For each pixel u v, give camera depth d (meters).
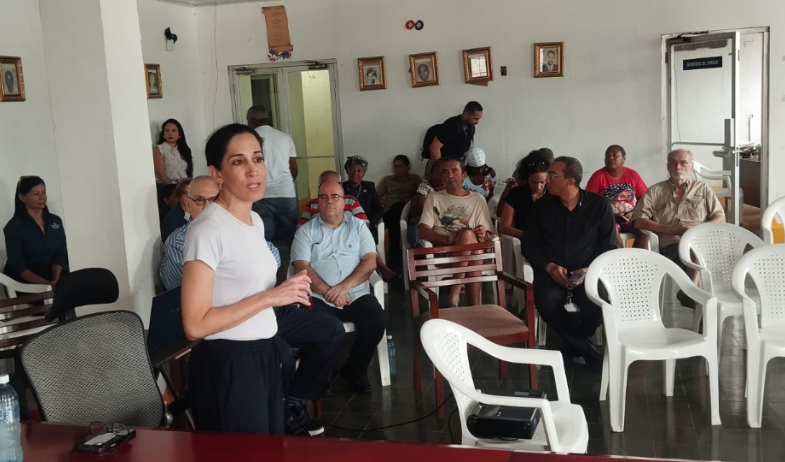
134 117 3.80
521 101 7.89
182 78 8.08
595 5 7.59
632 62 7.60
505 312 3.94
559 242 4.29
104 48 3.59
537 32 7.74
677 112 7.56
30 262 5.21
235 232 2.19
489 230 5.25
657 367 4.21
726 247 4.27
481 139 8.03
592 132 7.80
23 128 5.76
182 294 2.14
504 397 2.47
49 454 1.80
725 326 4.88
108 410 2.32
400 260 7.58
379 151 8.27
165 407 2.53
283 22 8.20
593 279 3.65
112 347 2.38
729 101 7.13
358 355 4.01
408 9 7.96
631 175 6.20
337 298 3.96
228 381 2.23
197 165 8.41
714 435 3.34
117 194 3.70
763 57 7.38
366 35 8.09
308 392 3.45
